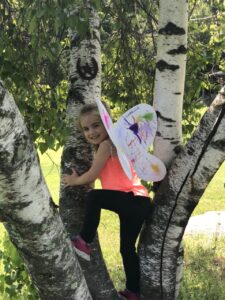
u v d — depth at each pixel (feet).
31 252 7.94
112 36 16.98
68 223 12.03
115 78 17.46
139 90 17.25
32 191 7.16
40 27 12.63
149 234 10.55
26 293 16.38
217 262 21.99
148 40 16.65
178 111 10.87
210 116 9.29
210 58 19.30
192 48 19.02
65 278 8.35
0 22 12.97
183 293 17.62
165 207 10.16
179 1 10.51
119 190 10.11
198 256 22.63
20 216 7.36
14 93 13.53
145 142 9.97
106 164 10.28
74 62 12.43
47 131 12.62
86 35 12.28
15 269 15.47
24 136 6.64
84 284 8.89
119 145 9.74
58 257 8.10
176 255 10.71
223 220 30.78
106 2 16.47
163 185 10.21
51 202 7.80
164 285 10.84
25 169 6.81
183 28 10.65
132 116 9.95
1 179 6.74
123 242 10.53
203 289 18.34
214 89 19.10
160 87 10.84
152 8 16.39
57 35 13.64
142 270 10.79
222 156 9.28
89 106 10.48
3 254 15.71
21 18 12.81
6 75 12.34
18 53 12.90
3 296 16.96
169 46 10.66
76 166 12.17
